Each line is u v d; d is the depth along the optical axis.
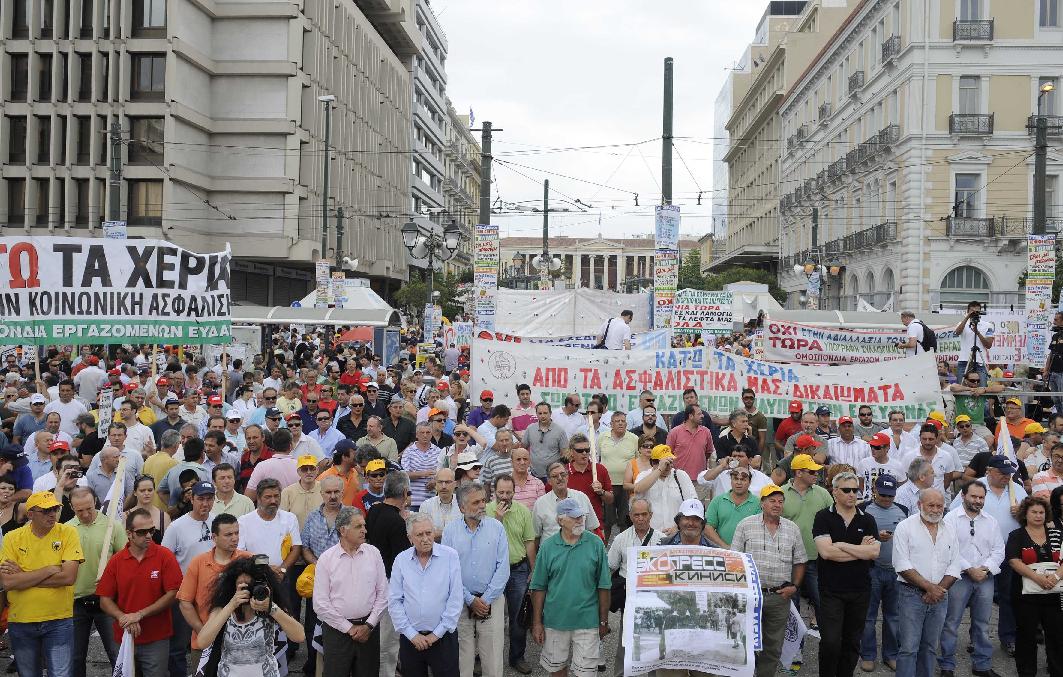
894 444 11.91
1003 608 9.77
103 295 13.44
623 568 8.26
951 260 43.50
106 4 47.31
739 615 7.20
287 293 61.03
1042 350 20.75
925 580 8.33
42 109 47.16
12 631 7.59
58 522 7.98
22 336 13.22
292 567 8.80
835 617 8.28
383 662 8.32
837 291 56.59
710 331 24.34
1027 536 8.88
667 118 19.84
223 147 51.94
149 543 7.50
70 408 13.70
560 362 14.12
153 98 47.41
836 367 13.53
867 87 50.81
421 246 27.70
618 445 11.97
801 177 67.88
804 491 9.52
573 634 7.95
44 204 47.72
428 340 30.97
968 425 11.93
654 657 7.14
